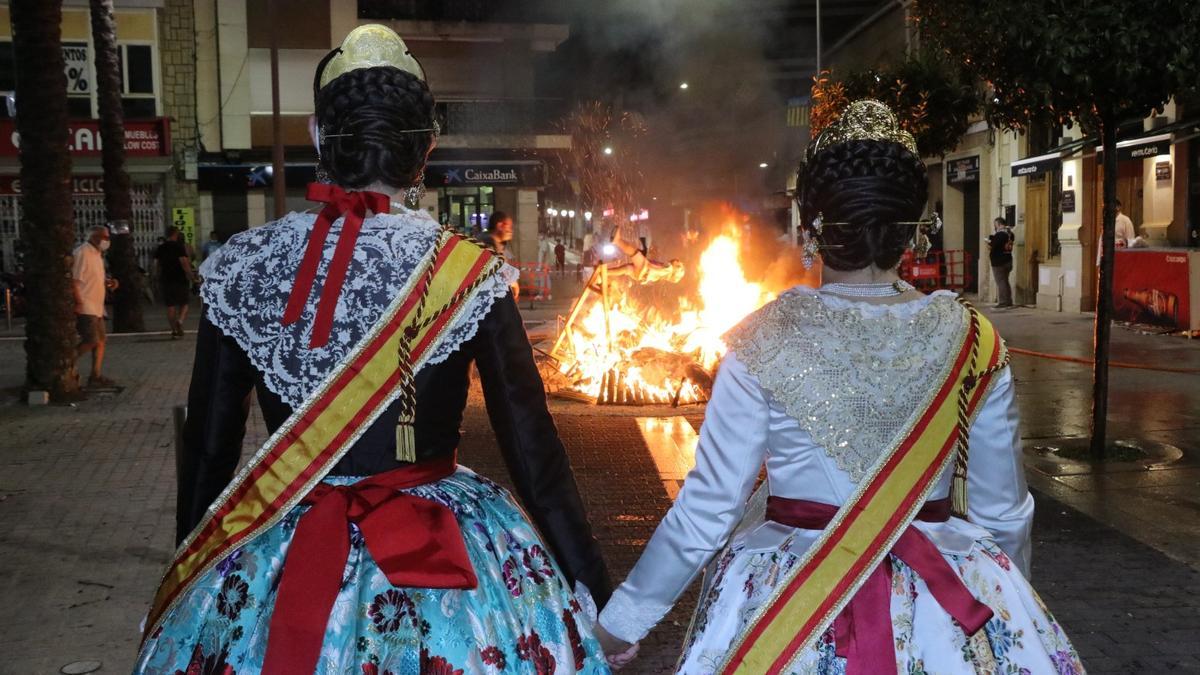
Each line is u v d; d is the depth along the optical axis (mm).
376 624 2137
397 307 2230
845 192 2316
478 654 2178
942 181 26016
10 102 27266
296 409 2219
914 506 2197
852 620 2174
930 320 2287
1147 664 4359
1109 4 6656
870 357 2234
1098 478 7332
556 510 2336
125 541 6203
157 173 28750
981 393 2270
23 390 11297
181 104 28844
